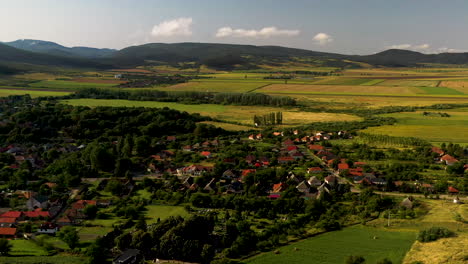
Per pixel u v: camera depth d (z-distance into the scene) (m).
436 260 111.19
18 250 127.38
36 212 155.75
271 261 118.88
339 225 143.50
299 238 135.38
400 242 128.38
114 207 167.88
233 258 122.44
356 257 114.69
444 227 134.75
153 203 172.12
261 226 144.75
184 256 123.50
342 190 181.38
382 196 175.12
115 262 118.00
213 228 142.00
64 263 117.00
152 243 129.75
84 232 141.12
